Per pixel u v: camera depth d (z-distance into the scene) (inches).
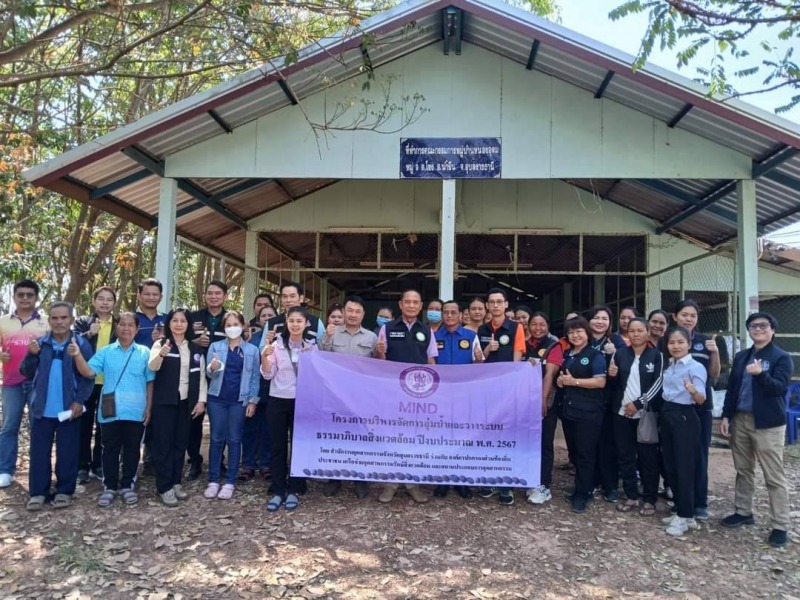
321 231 426.0
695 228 398.6
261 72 259.8
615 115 285.1
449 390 207.6
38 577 153.0
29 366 195.3
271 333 203.6
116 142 264.8
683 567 164.4
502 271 433.7
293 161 293.1
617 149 284.4
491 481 203.8
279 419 201.2
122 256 494.3
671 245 413.1
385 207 424.8
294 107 293.7
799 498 222.4
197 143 293.7
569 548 173.5
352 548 169.9
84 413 216.4
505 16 253.6
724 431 194.7
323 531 180.1
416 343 210.2
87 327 221.9
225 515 190.4
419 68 291.7
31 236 439.2
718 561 168.1
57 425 195.0
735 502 192.9
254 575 154.6
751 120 245.0
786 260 429.4
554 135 286.7
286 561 161.9
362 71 288.2
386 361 209.2
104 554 164.4
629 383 198.1
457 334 215.3
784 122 243.3
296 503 197.2
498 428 205.8
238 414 207.9
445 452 205.2
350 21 247.0
